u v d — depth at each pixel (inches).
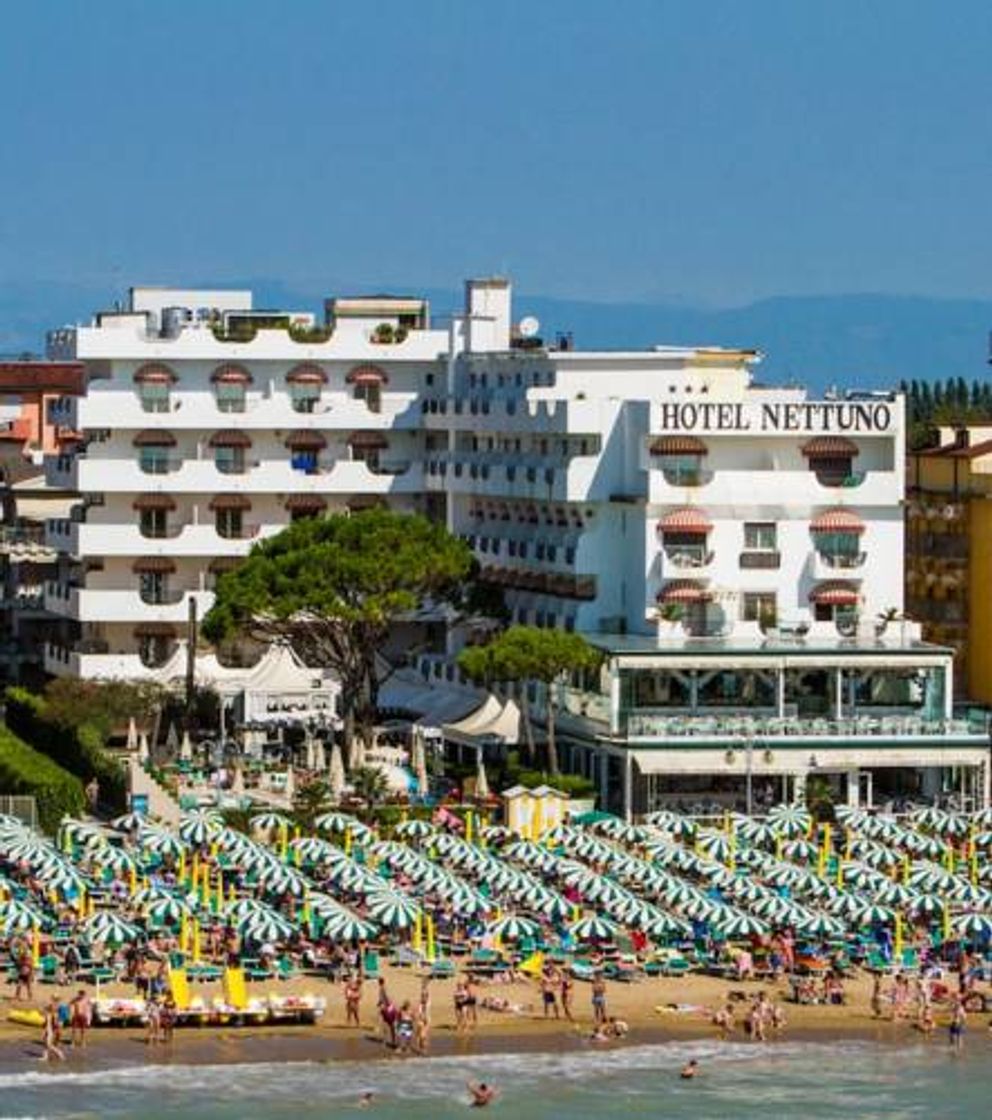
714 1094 6983.3
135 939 7495.1
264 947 7682.1
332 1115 6697.8
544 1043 7332.7
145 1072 6973.4
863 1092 7047.2
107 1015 7249.0
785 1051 7367.1
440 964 7746.1
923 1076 7194.9
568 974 7805.1
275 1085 6904.5
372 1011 7495.1
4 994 7401.6
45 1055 7047.2
